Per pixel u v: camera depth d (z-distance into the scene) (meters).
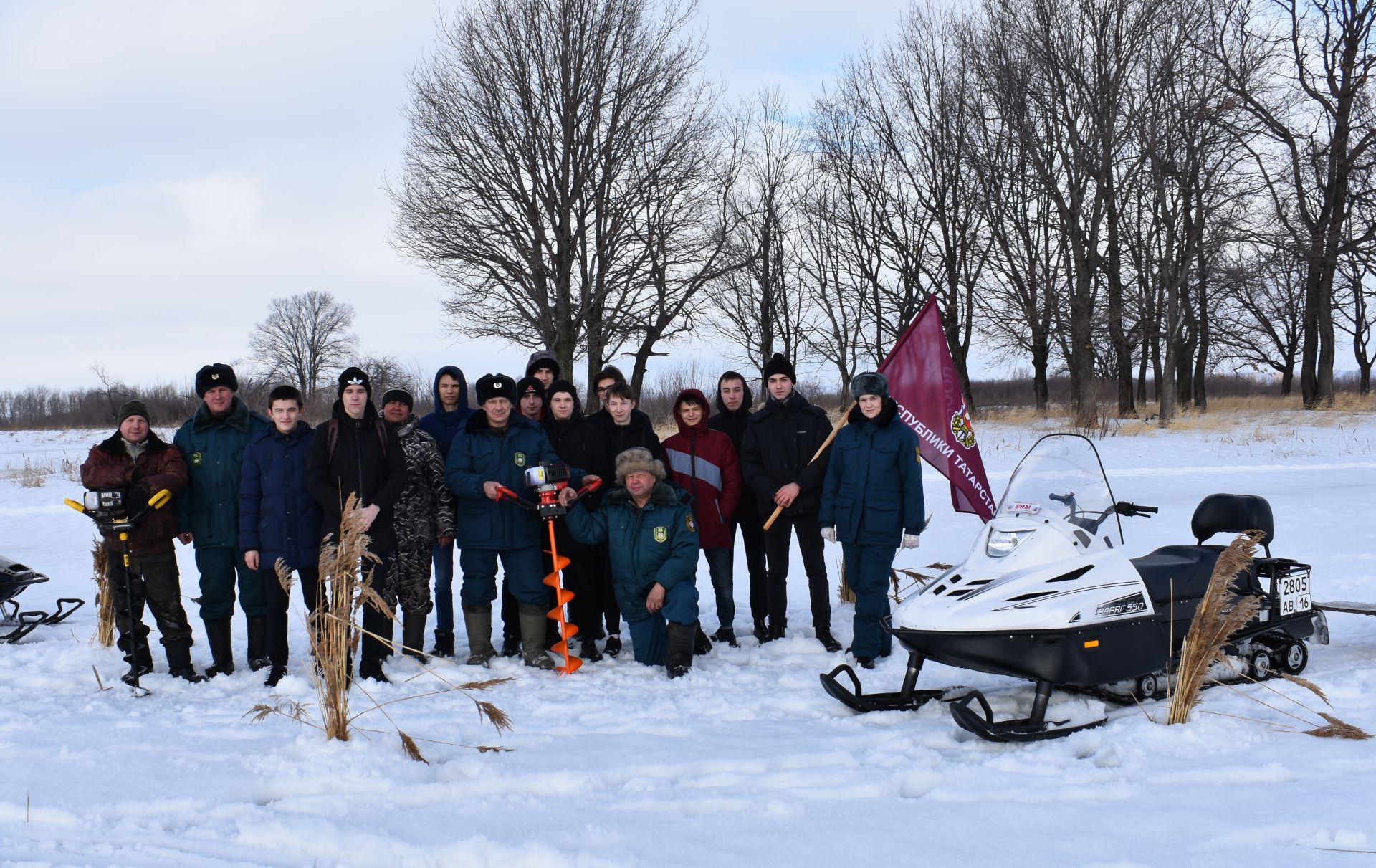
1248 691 4.95
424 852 3.20
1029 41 26.77
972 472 7.33
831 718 4.85
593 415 7.01
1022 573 4.67
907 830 3.30
